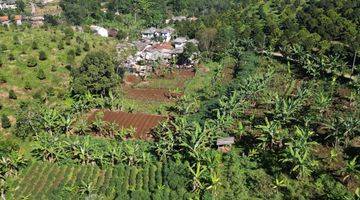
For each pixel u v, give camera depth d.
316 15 134.50
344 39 119.75
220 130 80.00
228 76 112.69
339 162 72.19
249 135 81.62
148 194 64.69
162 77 114.94
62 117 83.31
